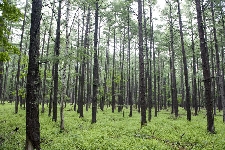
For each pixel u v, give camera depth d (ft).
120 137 42.73
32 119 28.68
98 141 38.29
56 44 62.08
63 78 52.95
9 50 41.14
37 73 30.01
